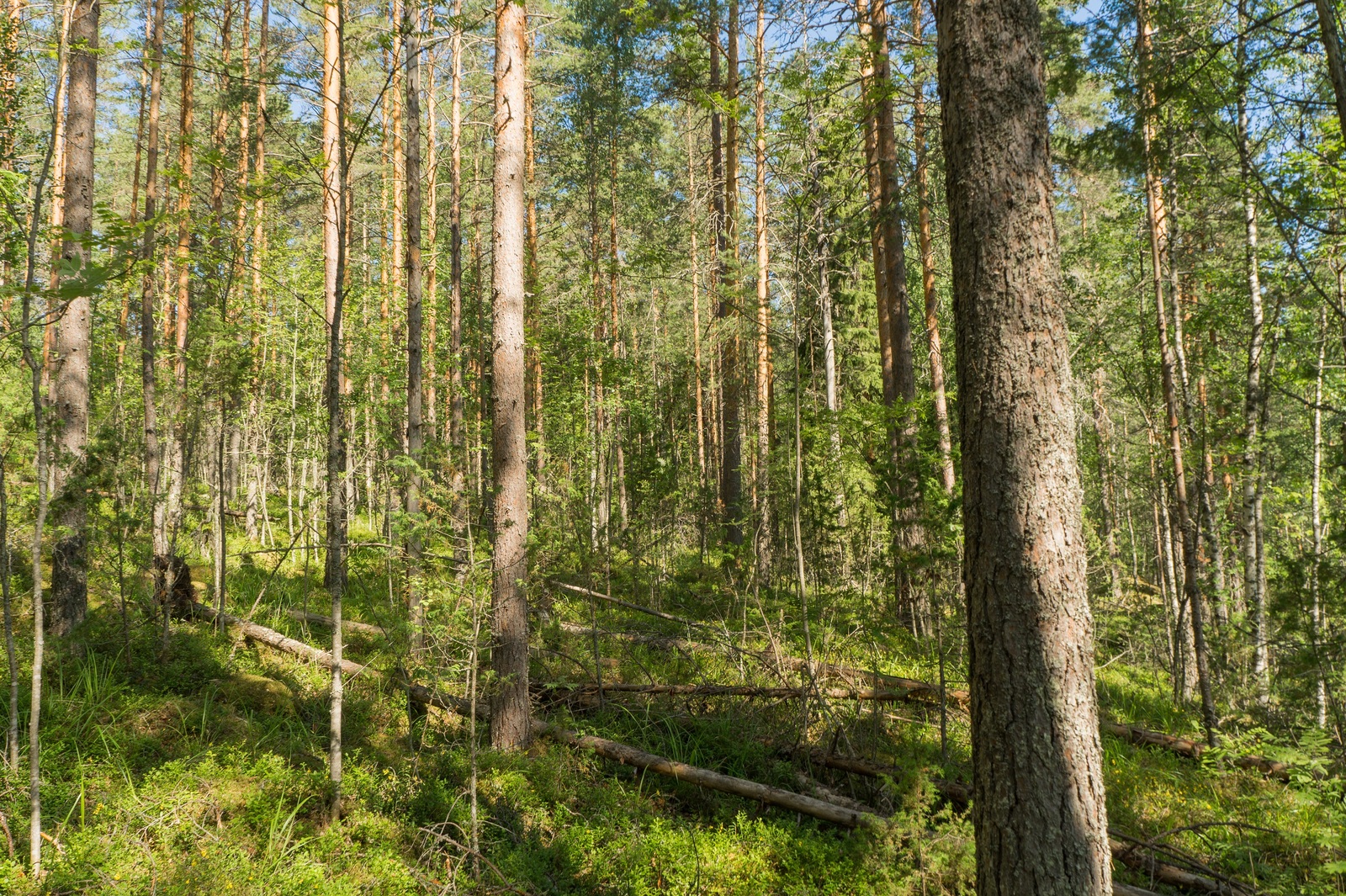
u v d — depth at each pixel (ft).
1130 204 39.11
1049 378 11.03
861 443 30.71
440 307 53.72
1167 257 35.65
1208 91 25.72
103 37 41.14
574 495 33.14
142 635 27.71
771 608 36.78
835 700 26.27
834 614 34.12
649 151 82.64
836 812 19.15
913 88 34.12
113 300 48.60
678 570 48.01
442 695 23.97
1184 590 34.37
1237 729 27.43
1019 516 10.91
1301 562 24.52
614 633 34.06
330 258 46.11
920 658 32.14
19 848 14.55
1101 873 10.44
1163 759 26.11
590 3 56.29
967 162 11.52
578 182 71.92
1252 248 34.63
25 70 30.27
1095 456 53.88
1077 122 28.91
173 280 49.01
